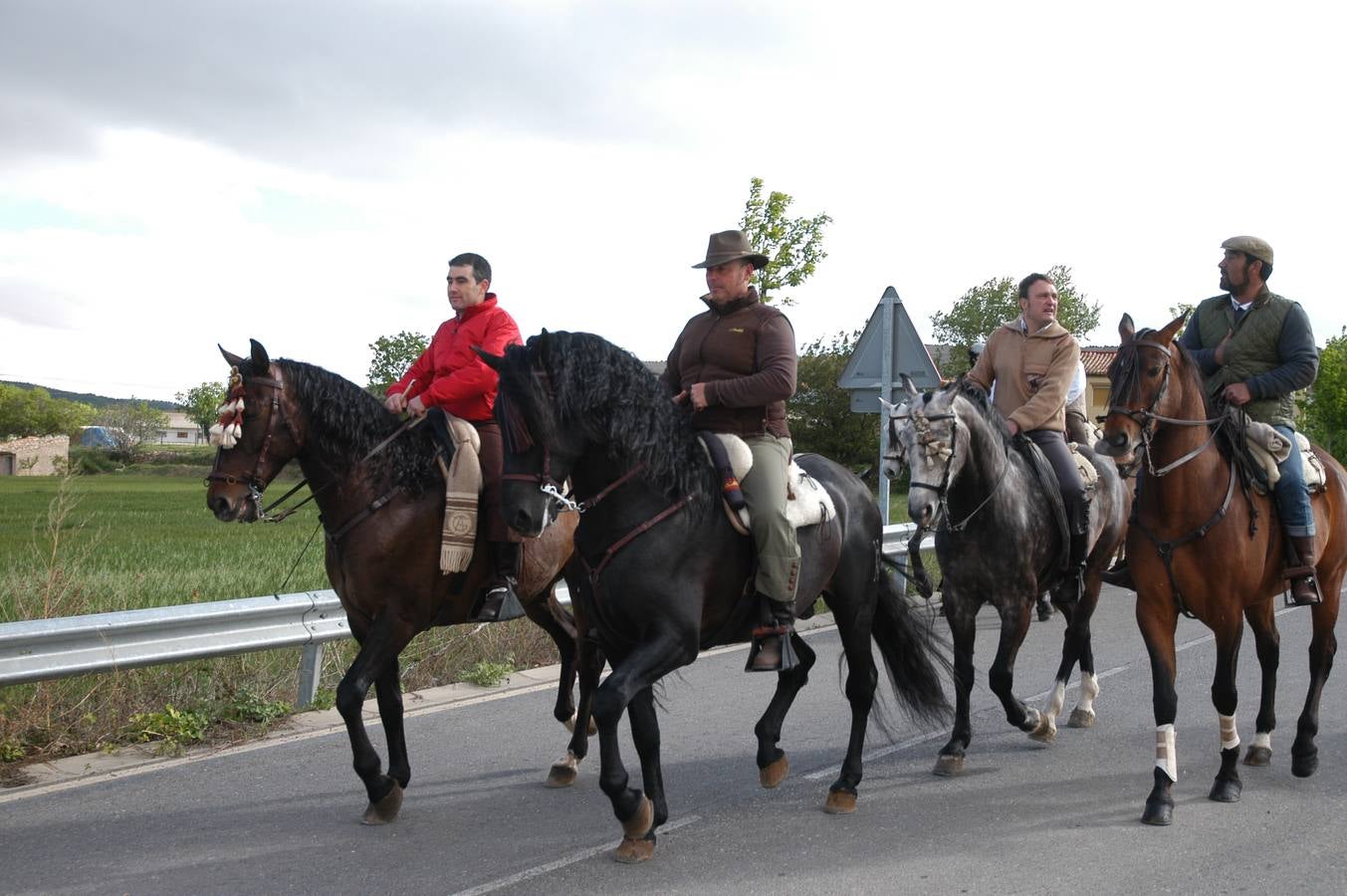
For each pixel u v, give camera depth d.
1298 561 5.92
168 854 4.95
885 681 8.58
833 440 29.22
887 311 10.88
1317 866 4.71
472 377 5.77
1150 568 5.66
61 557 9.74
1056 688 7.14
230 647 6.85
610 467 4.81
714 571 4.96
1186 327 6.64
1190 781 5.96
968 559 6.39
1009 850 4.93
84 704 6.80
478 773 6.22
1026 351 7.20
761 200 14.15
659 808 5.00
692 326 5.49
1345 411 33.41
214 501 5.37
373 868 4.80
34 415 90.31
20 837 5.16
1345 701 7.66
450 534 5.55
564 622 6.73
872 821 5.36
